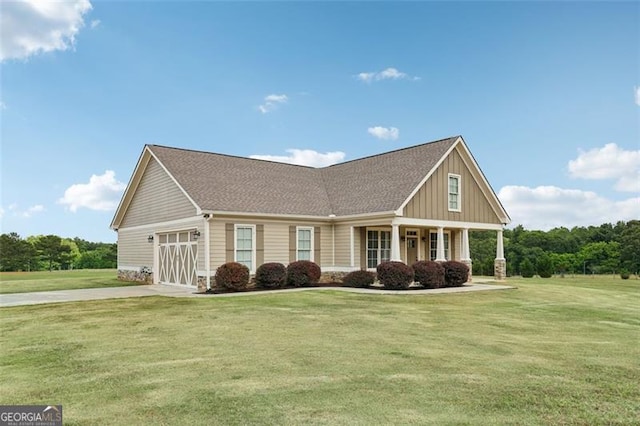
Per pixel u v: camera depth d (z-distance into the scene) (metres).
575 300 15.75
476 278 26.06
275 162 24.03
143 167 21.75
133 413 4.59
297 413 4.56
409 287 17.69
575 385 5.57
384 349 7.43
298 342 7.93
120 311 11.78
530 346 7.91
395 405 4.79
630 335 9.23
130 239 23.67
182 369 6.20
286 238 18.73
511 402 4.92
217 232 16.88
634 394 5.25
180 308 12.18
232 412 4.59
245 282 16.50
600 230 54.59
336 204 20.62
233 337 8.38
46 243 48.31
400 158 21.53
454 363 6.56
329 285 18.88
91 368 6.32
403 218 17.92
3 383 5.64
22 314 11.50
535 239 53.44
